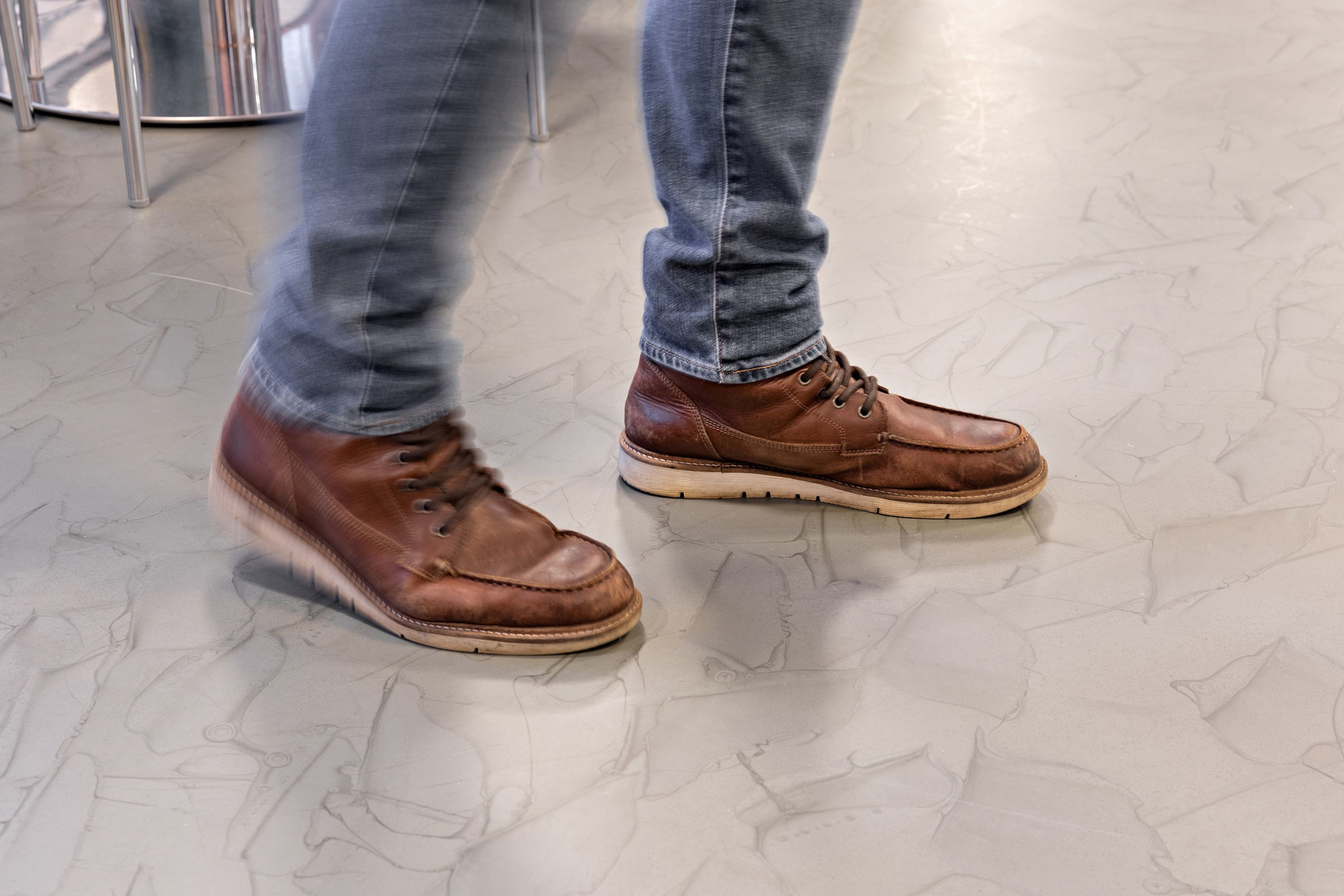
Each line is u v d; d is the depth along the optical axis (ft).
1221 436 3.58
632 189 5.57
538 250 4.97
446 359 2.59
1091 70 7.16
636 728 2.43
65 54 6.96
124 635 2.66
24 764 2.27
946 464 3.17
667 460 3.30
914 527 3.20
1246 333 4.22
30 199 5.24
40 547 2.96
